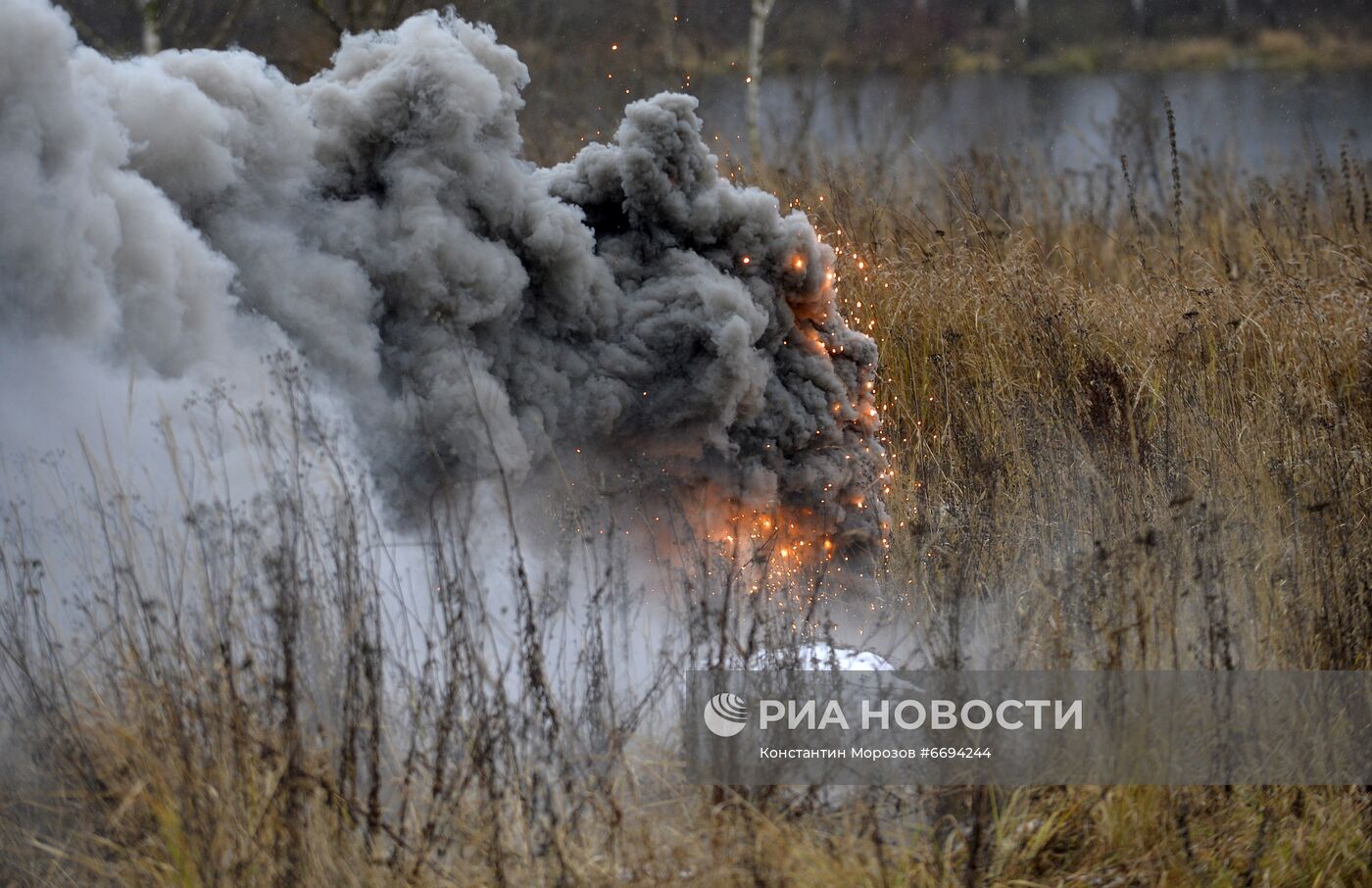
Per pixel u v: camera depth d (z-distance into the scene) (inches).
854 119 2475.4
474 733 608.4
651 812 619.2
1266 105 3710.6
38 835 598.9
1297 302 1210.6
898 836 627.5
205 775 572.7
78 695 630.5
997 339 1174.3
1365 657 721.6
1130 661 690.8
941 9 5142.7
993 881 606.2
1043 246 1576.0
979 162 1830.7
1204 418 994.7
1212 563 772.6
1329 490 868.6
